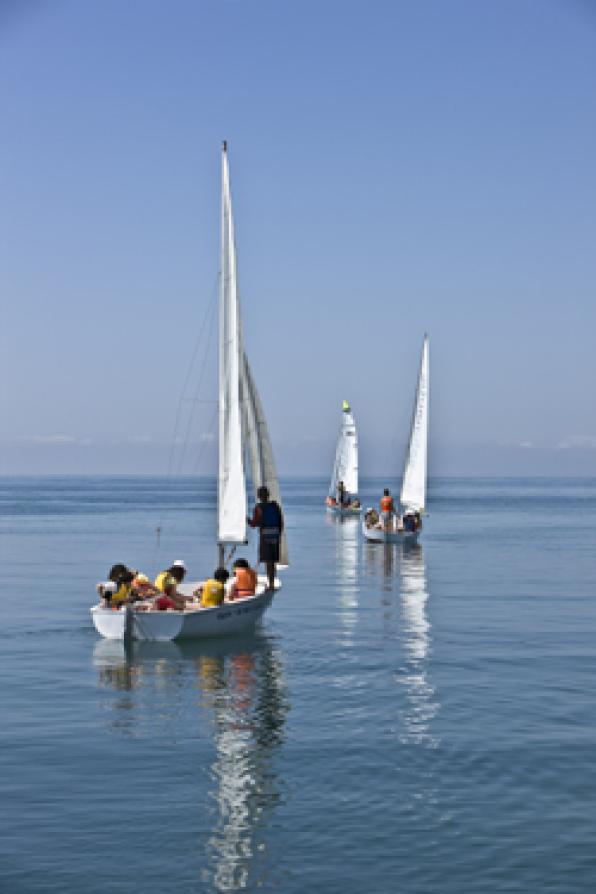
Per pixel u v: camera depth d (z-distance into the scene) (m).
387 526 63.62
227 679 21.00
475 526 87.25
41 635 26.73
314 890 10.62
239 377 29.86
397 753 15.42
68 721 17.44
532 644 25.47
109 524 89.19
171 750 15.59
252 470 30.91
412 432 72.31
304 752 15.48
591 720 17.48
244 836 12.05
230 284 29.33
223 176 29.45
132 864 11.26
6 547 60.53
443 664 22.72
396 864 11.26
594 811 12.88
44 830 12.22
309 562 50.53
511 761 15.01
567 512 119.12
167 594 25.48
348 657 23.55
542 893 10.56
